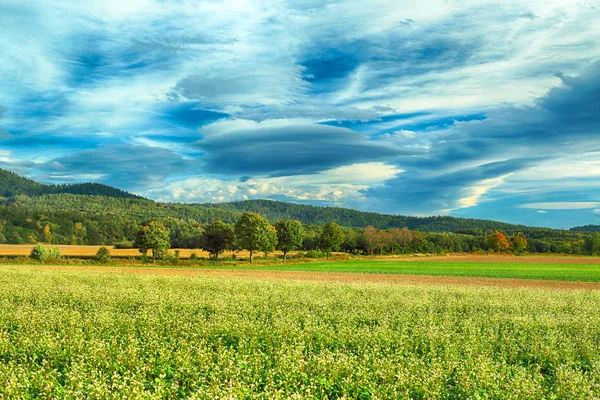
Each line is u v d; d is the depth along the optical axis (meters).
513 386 10.32
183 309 21.16
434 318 20.30
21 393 9.31
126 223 169.88
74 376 9.95
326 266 85.19
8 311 19.36
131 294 25.86
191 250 131.62
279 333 15.64
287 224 105.81
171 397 9.84
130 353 12.05
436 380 10.95
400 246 159.25
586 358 14.72
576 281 54.22
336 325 17.84
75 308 21.33
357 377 10.78
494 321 19.28
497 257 133.88
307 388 9.79
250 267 80.56
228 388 9.33
